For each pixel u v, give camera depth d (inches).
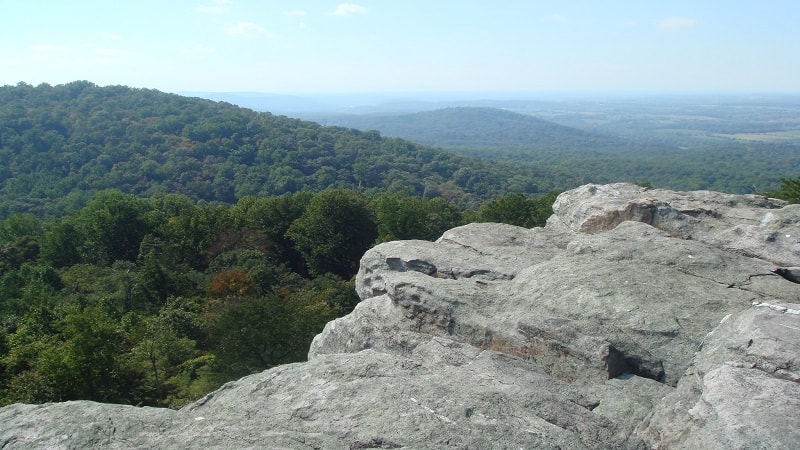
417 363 405.7
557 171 7027.6
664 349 407.8
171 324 1264.8
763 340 340.2
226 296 1544.0
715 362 351.6
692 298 448.1
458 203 4566.9
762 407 290.4
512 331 470.6
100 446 315.0
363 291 705.0
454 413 322.3
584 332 434.6
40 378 924.0
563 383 406.0
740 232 595.8
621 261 537.0
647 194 769.6
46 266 1827.0
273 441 307.0
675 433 316.2
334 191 2303.2
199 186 3848.4
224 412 354.3
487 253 647.8
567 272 520.4
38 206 3179.1
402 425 312.7
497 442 297.3
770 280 477.7
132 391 1006.4
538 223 2161.7
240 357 1073.5
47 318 1270.9
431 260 633.6
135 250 2276.1
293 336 1098.7
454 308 519.5
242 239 2192.4
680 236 630.5
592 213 729.6
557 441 301.6
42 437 324.5
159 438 323.3
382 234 2218.3
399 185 4512.8
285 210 2437.3
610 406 376.8
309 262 2242.9
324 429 320.5
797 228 584.4
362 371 388.2
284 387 377.1
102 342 960.9
